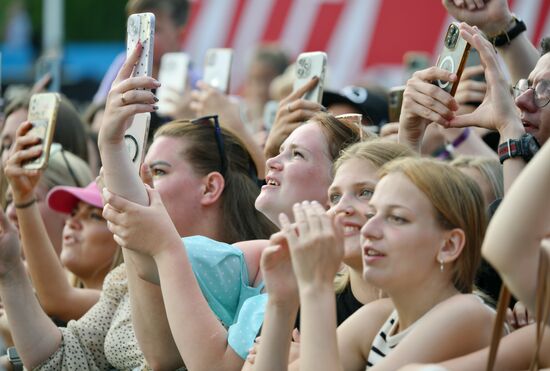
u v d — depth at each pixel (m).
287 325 9.80
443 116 11.61
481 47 11.52
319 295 8.98
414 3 29.81
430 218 9.38
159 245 10.92
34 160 13.99
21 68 44.34
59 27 42.78
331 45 31.41
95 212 15.76
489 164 12.74
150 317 11.72
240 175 13.65
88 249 15.77
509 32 12.99
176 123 13.67
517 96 11.74
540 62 11.43
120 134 11.00
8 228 13.51
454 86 11.67
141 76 10.98
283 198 12.08
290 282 9.75
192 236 12.98
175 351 11.84
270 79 28.19
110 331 13.45
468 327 9.20
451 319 9.19
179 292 10.77
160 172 13.34
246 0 33.81
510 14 12.98
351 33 30.98
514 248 8.16
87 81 31.84
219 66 18.45
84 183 17.17
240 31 33.72
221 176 13.37
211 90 17.05
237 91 33.69
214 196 13.33
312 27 32.03
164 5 23.31
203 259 11.77
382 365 9.22
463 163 12.78
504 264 8.21
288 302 9.75
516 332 9.30
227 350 10.71
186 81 20.83
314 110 13.88
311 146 12.12
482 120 11.56
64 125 18.78
